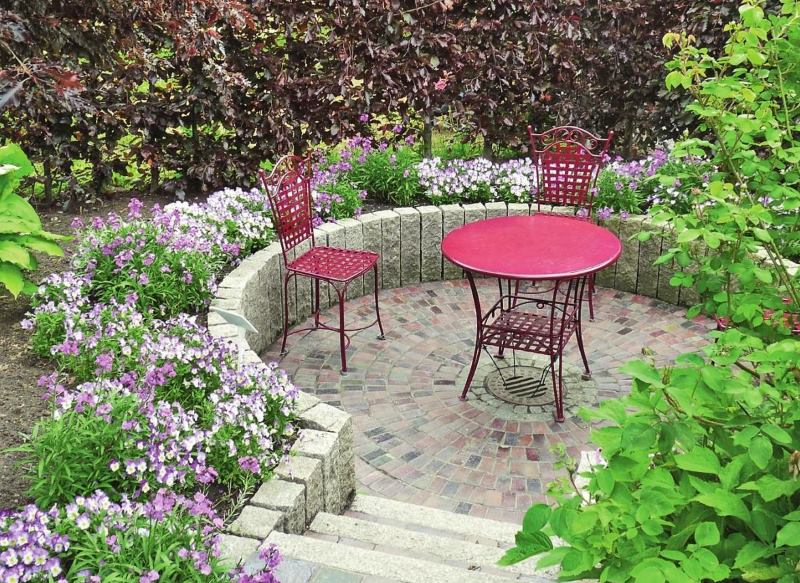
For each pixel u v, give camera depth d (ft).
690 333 17.47
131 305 12.92
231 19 17.52
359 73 22.24
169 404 10.04
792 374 6.35
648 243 18.88
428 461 13.29
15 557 6.99
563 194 19.16
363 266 16.34
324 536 9.92
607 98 25.00
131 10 17.74
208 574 7.52
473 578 8.24
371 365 16.42
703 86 7.77
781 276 7.92
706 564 5.21
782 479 5.85
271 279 17.08
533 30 22.97
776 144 7.89
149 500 8.87
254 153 21.75
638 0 23.32
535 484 12.66
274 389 10.85
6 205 13.62
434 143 27.12
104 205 20.20
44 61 14.65
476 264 13.98
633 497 5.77
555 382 14.53
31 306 13.60
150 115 20.12
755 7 7.47
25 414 10.64
